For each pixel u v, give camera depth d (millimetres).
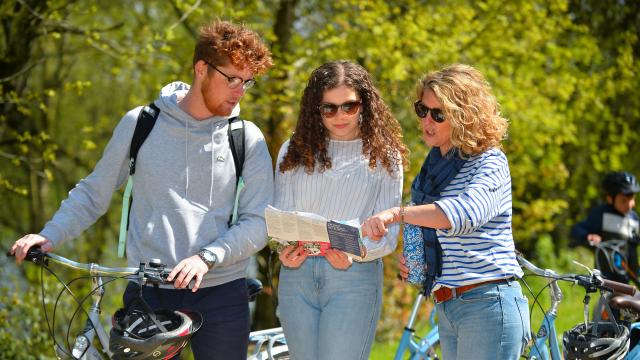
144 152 9938
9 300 22031
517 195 34938
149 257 9859
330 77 10047
